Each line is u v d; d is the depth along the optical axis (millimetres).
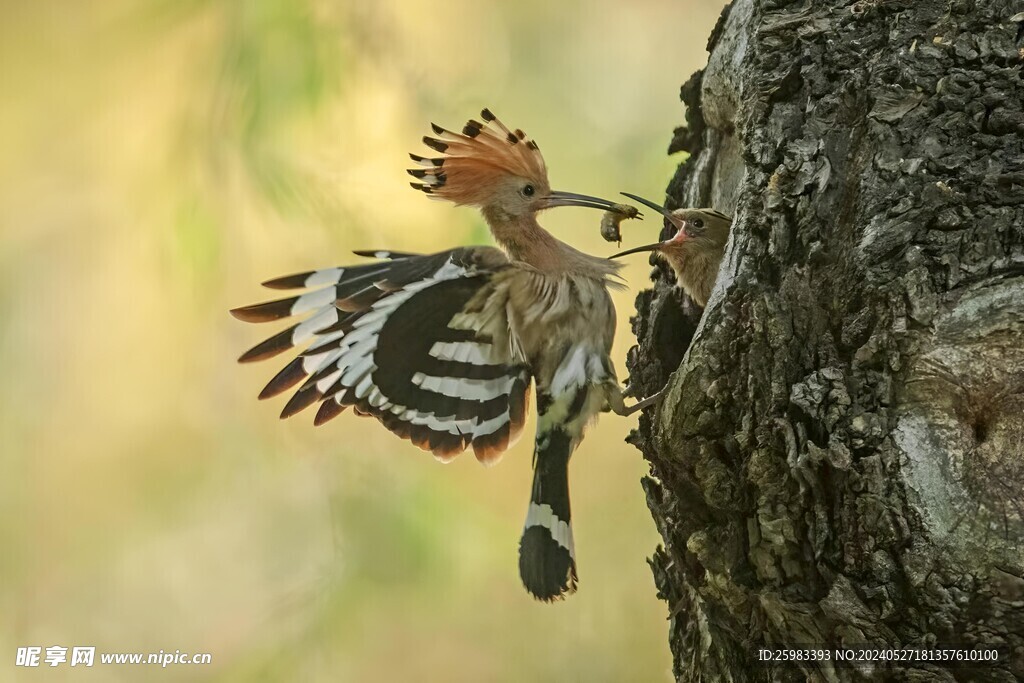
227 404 12289
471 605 11539
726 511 6812
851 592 6328
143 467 12328
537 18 12461
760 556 6645
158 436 12328
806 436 6504
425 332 7797
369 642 11312
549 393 8352
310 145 11242
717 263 8484
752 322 6691
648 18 12656
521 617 11578
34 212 12219
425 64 11852
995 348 6285
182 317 12117
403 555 11367
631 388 8758
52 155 12070
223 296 11750
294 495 11914
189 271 11547
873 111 6879
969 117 6727
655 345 8539
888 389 6410
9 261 12219
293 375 7520
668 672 11555
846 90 7023
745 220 7039
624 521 11875
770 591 6609
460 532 11461
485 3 12312
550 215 11789
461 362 7891
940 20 6984
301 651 11273
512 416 7973
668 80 12516
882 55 7027
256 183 11070
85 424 12414
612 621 11641
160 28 11484
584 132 12234
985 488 6164
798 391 6531
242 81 11125
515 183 8680
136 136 11812
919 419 6332
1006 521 6105
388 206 11281
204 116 11305
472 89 12008
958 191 6578
